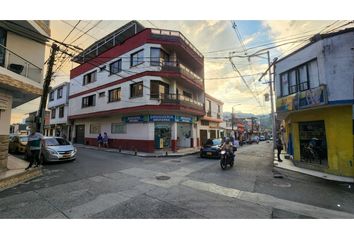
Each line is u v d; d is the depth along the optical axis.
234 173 8.91
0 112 7.83
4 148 7.84
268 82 17.16
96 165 10.12
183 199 5.31
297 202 5.32
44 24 9.73
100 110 20.08
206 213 4.45
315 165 9.71
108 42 20.39
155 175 8.13
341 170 8.52
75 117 23.84
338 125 8.78
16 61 9.25
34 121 11.24
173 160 12.70
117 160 11.92
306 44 9.98
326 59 8.78
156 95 15.97
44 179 7.26
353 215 4.57
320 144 9.93
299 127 11.30
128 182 6.95
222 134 31.08
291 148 14.89
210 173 8.80
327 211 4.76
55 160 10.12
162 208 4.68
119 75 16.80
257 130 57.12
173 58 17.39
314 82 9.65
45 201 5.03
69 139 26.17
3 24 8.61
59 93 28.55
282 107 11.53
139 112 16.88
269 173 9.05
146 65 15.98
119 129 18.91
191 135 20.34
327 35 8.86
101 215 4.26
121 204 4.88
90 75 22.58
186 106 17.08
